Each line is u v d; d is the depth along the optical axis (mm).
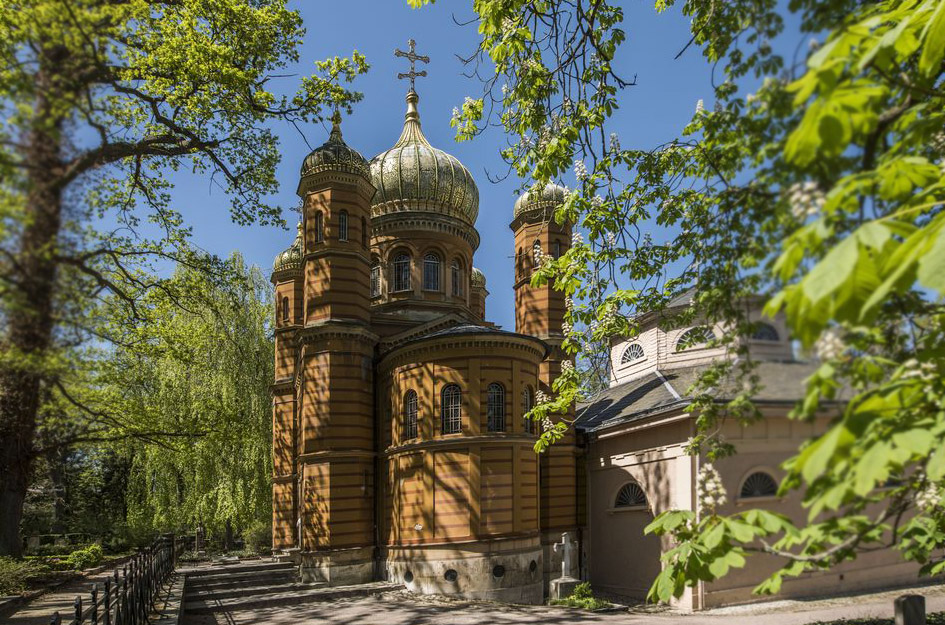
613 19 11039
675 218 8336
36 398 6168
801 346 2500
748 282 2990
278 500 35750
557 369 30984
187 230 18688
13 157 3090
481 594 23297
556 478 28531
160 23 15539
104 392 12828
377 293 33406
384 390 28375
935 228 2430
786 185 2674
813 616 3334
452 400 25188
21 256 3080
